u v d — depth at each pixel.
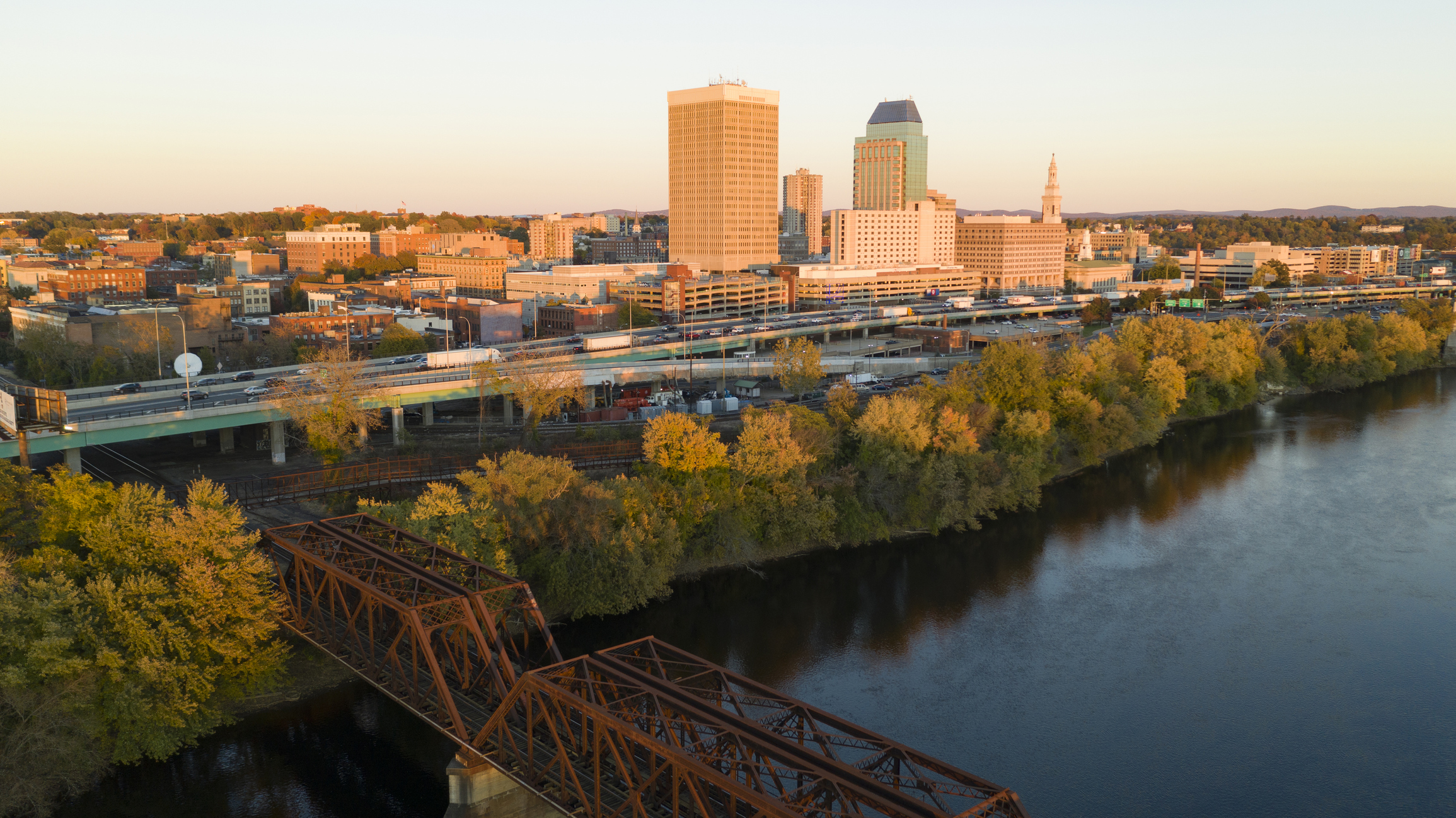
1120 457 179.88
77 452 135.50
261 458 154.38
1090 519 144.88
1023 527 141.00
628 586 108.94
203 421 143.00
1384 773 81.56
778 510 127.12
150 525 85.81
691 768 50.12
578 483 115.00
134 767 80.25
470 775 65.69
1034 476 148.50
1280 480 164.12
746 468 125.88
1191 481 164.25
